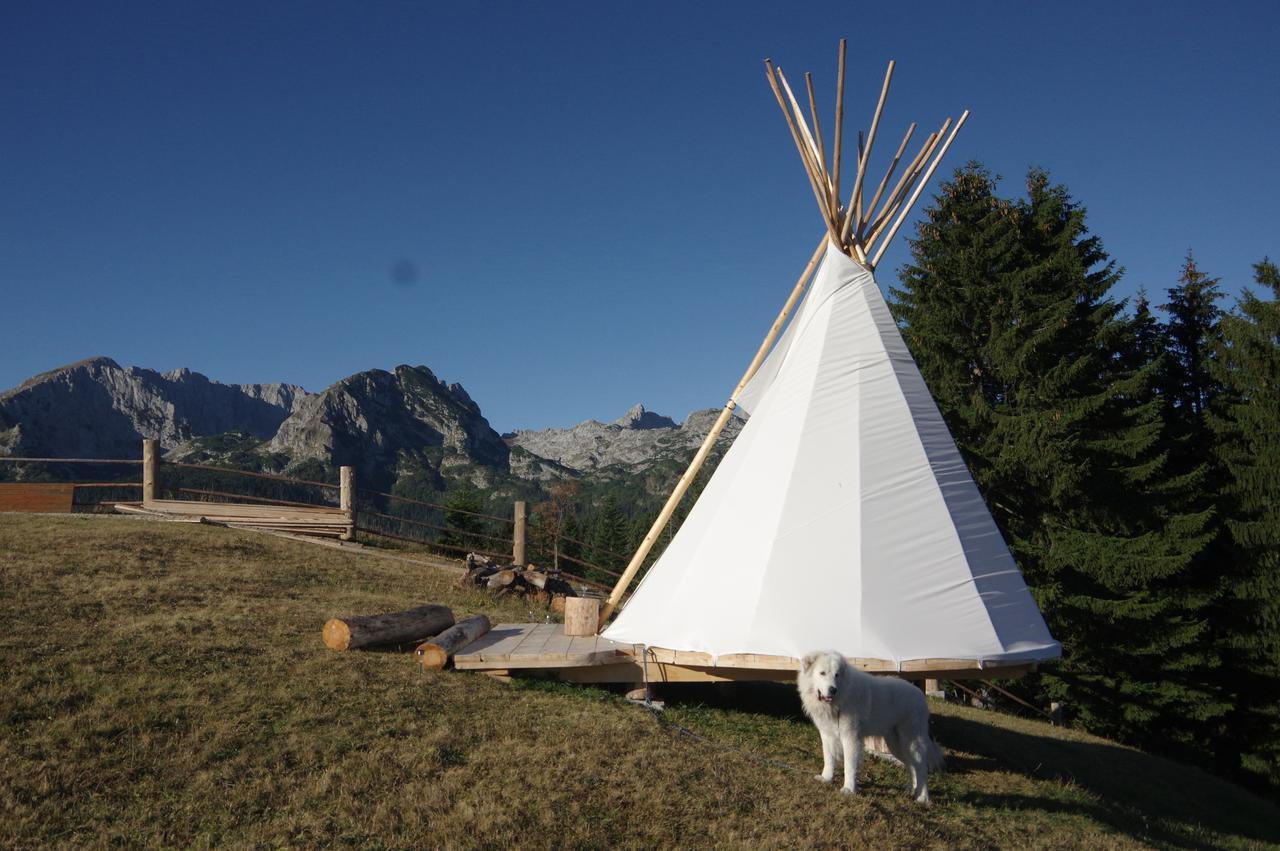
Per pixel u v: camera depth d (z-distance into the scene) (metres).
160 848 5.20
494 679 9.05
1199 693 19.70
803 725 9.52
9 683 7.31
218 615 10.27
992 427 22.53
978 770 9.49
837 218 11.27
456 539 27.89
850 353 10.35
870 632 8.67
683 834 5.91
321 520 18.30
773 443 10.09
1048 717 20.86
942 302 24.30
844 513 9.38
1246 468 21.83
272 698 7.61
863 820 6.38
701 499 10.70
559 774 6.57
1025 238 24.39
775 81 11.88
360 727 7.18
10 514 16.48
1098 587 20.47
